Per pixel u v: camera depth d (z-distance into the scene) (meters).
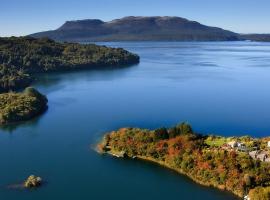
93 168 140.12
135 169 138.62
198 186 126.50
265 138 147.88
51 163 144.25
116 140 154.62
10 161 146.12
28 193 123.81
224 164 126.69
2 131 179.62
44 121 194.12
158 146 143.88
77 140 166.88
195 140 141.75
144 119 197.75
